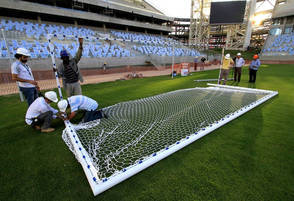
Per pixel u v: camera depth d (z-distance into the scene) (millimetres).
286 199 1604
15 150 2512
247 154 2295
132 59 18328
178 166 2084
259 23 39469
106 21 24672
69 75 3818
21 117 3893
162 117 3588
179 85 7707
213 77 10023
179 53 22516
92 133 2930
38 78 10719
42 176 1981
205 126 3107
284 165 2068
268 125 3168
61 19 22609
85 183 1871
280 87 6625
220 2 25703
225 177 1889
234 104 4371
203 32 32188
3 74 9438
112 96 5836
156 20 34156
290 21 27547
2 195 1715
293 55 22766
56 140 2797
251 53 28812
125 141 2660
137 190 1748
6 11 18328
